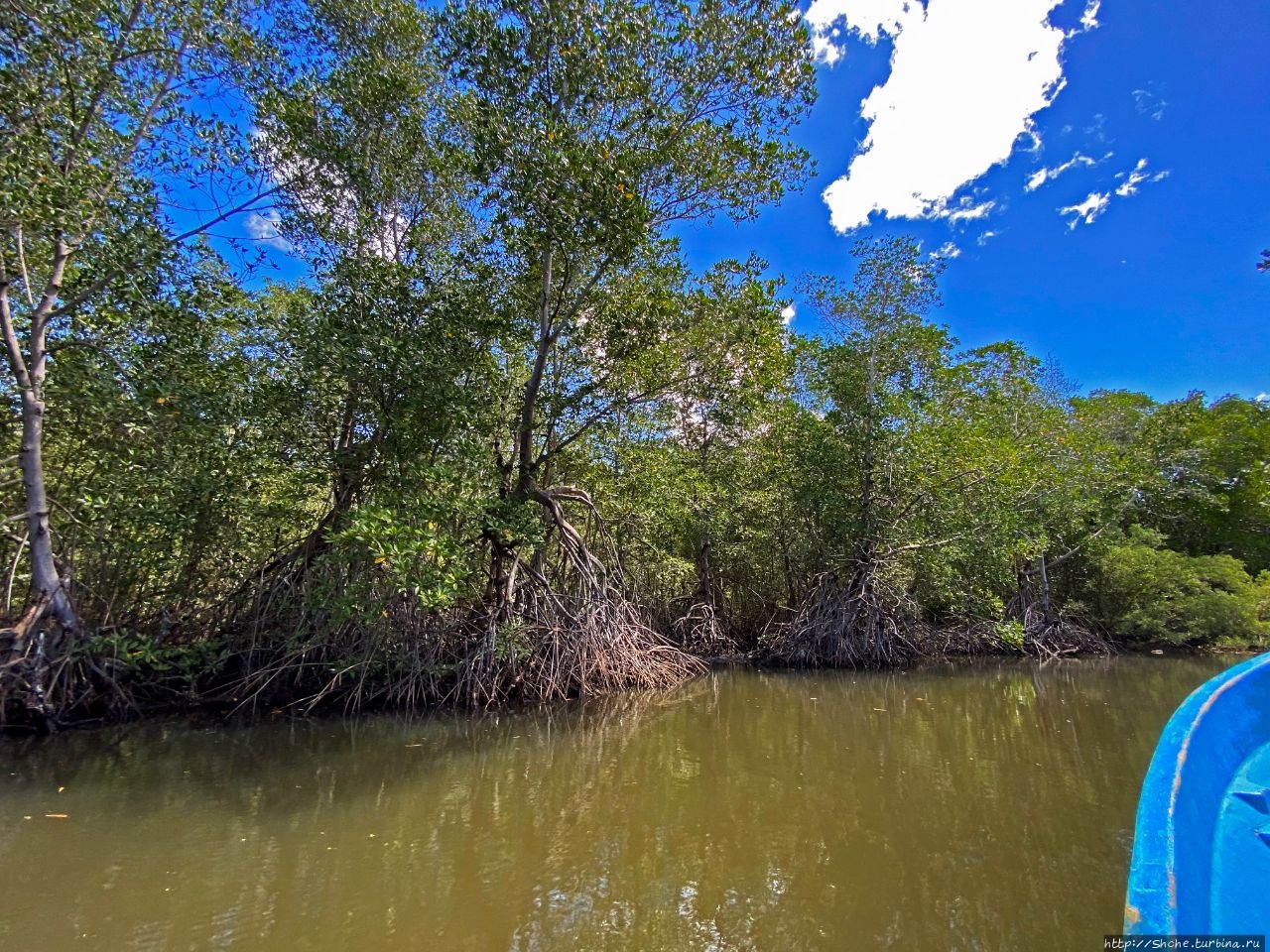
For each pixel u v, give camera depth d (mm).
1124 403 22234
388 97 9602
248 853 4926
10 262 7945
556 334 10477
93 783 6219
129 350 8328
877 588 15234
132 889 4379
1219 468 21047
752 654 15688
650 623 14500
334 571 9414
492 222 10148
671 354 11156
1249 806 3418
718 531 15438
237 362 9195
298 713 8984
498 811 5871
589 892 4480
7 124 6738
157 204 7957
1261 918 2516
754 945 3912
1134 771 7035
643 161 8969
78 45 7168
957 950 3842
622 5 8867
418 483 9281
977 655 16078
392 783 6520
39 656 7461
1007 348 19422
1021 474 14742
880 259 15508
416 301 9492
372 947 3822
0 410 8008
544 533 10609
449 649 10086
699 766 7266
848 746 8086
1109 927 4074
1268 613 17484
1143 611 17078
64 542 8539
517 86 8812
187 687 9094
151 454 8328
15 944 3746
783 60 9125
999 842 5285
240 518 9664
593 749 7902
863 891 4527
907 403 15188
